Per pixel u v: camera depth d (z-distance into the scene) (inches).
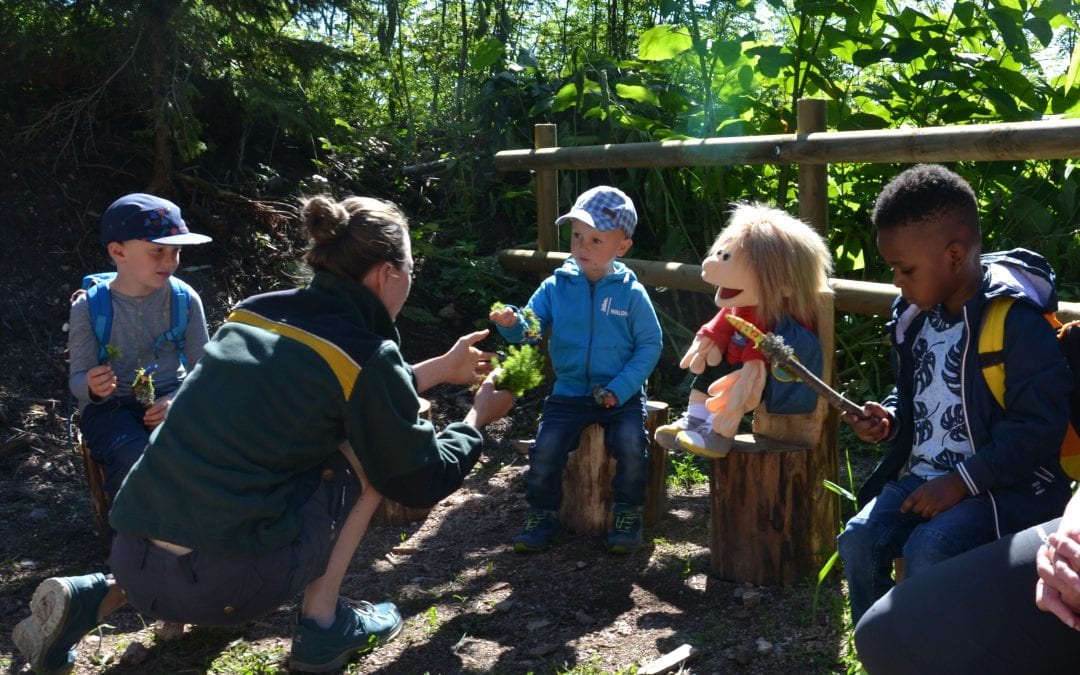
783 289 120.8
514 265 240.5
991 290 93.0
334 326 103.0
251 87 232.4
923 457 101.1
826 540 131.0
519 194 264.2
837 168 223.1
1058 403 90.5
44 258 214.8
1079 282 209.9
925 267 94.7
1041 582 73.0
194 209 231.8
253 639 123.0
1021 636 74.2
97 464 146.0
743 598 127.1
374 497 113.2
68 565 144.5
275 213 241.4
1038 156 139.3
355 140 277.6
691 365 128.6
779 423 132.3
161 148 228.2
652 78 276.2
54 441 181.8
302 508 105.7
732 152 183.9
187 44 222.1
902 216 94.3
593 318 150.7
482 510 166.6
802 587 129.3
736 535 132.1
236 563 100.2
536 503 150.5
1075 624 70.7
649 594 132.3
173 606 101.4
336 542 111.8
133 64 223.9
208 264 225.8
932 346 100.1
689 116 254.2
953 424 97.9
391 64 299.4
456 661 116.1
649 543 150.1
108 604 110.9
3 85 229.6
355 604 121.0
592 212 149.9
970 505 93.8
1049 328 92.5
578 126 275.0
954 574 78.6
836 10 211.0
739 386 123.0
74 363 139.5
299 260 233.8
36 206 221.5
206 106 249.6
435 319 237.8
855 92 219.9
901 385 104.4
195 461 98.7
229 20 227.0
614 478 149.2
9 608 130.9
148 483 100.5
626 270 152.9
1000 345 92.4
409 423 104.6
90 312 139.1
